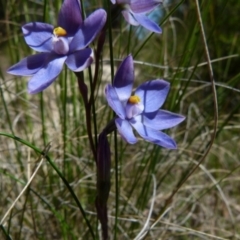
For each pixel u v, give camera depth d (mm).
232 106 630
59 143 413
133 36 502
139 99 278
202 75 604
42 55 268
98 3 446
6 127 476
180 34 620
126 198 407
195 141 478
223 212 484
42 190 419
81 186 423
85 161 427
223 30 713
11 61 456
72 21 267
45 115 493
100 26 261
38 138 449
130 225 417
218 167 516
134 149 474
